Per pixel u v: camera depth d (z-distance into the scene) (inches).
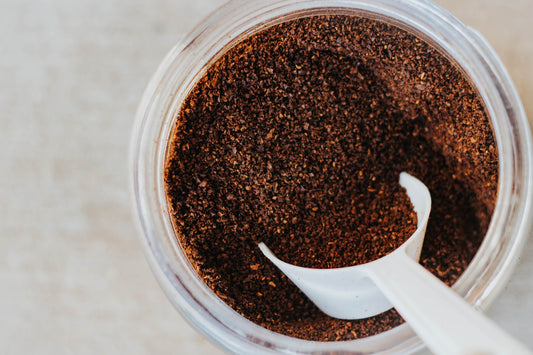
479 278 9.6
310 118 10.1
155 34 11.8
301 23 9.8
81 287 12.1
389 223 10.3
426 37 9.7
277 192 10.1
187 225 10.0
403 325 9.6
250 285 10.2
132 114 11.9
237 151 10.0
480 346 8.0
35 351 12.1
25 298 12.2
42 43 12.0
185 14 11.7
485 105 9.7
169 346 12.0
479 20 11.3
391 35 9.8
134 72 11.9
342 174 10.3
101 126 12.0
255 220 10.2
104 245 12.0
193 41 9.8
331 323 10.2
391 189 10.4
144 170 9.9
